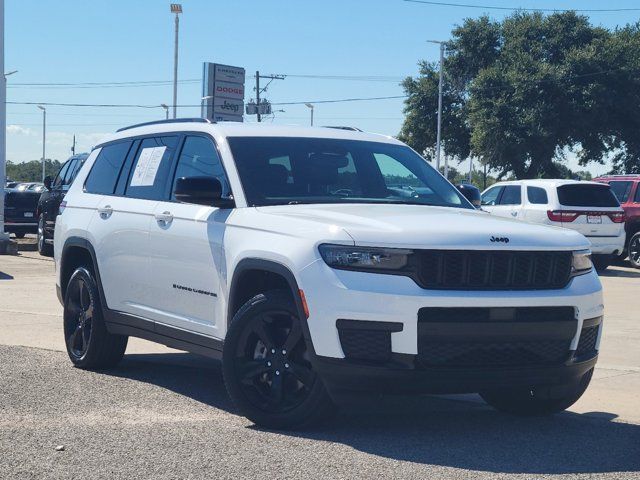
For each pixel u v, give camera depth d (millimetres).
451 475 4773
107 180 7891
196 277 6371
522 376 5379
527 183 19984
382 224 5426
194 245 6391
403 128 61219
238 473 4723
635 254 20531
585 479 4789
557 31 54312
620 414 6488
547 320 5387
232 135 6664
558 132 51438
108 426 5695
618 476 4863
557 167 56469
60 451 5109
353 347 5191
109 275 7398
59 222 8289
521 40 54531
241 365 5727
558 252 5539
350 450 5219
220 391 6906
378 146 7148
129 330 7211
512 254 5375
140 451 5117
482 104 52000
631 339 10219
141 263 7000
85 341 7684
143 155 7504
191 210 6543
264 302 5598
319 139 6891
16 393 6633
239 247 5891
